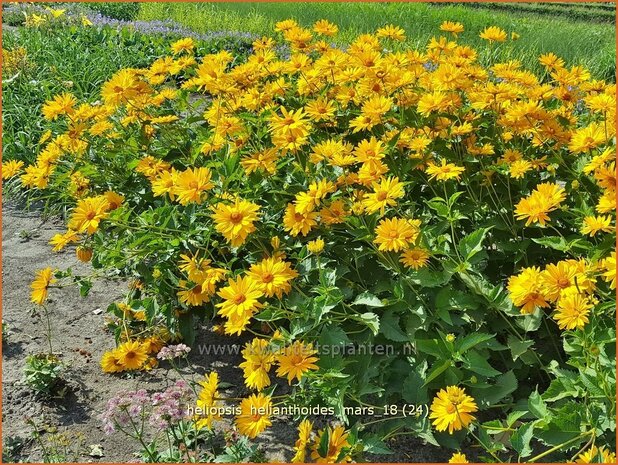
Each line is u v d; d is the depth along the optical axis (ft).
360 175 10.39
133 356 11.23
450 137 11.97
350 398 10.12
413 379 9.95
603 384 8.31
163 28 37.65
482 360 9.45
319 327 10.11
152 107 14.47
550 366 10.03
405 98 12.44
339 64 12.90
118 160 14.28
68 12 42.47
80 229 10.31
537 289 8.87
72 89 23.43
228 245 11.45
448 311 10.49
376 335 9.96
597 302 9.03
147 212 11.46
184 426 10.14
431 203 10.57
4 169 12.95
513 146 12.54
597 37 39.81
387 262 10.46
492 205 12.19
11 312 13.78
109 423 9.57
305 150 12.67
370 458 9.77
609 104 11.09
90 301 14.23
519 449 8.50
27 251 16.25
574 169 11.96
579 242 10.18
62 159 16.63
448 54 14.38
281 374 8.89
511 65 13.35
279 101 14.35
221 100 13.23
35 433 10.09
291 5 47.98
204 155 13.15
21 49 25.02
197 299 10.87
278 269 9.27
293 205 10.56
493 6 63.72
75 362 12.24
